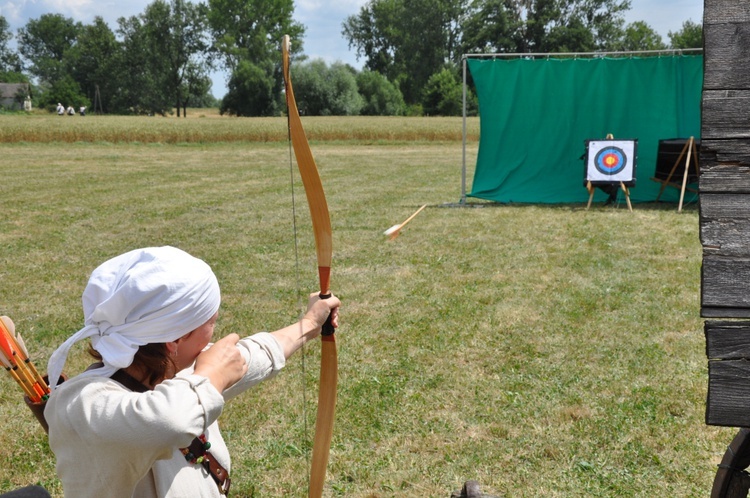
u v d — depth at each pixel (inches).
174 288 51.5
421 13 3385.8
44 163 796.0
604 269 286.7
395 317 225.6
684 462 134.4
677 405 158.1
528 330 211.2
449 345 199.5
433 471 133.0
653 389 166.9
